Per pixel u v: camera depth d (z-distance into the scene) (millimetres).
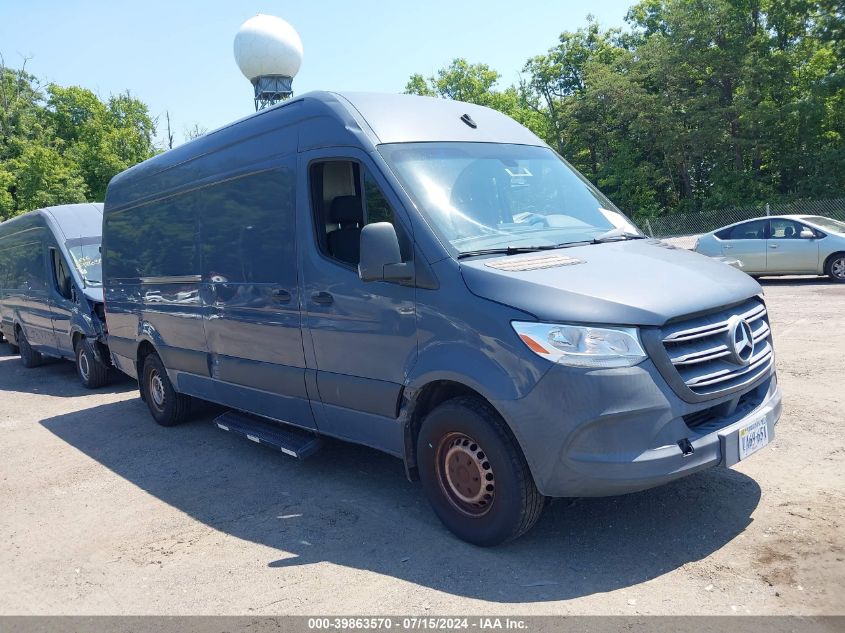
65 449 7293
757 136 37875
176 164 6902
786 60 36406
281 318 5293
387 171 4332
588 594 3420
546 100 54594
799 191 37156
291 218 5121
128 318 8172
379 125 4617
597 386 3381
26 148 43375
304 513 4867
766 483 4500
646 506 4340
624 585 3475
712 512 4172
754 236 15242
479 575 3715
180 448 6898
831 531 3793
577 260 4004
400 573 3836
